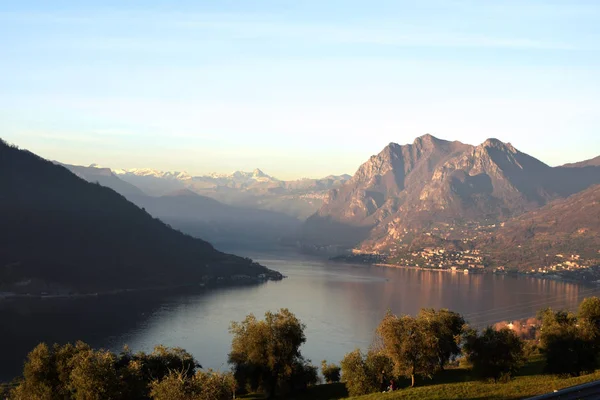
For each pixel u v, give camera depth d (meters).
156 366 105.12
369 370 103.75
